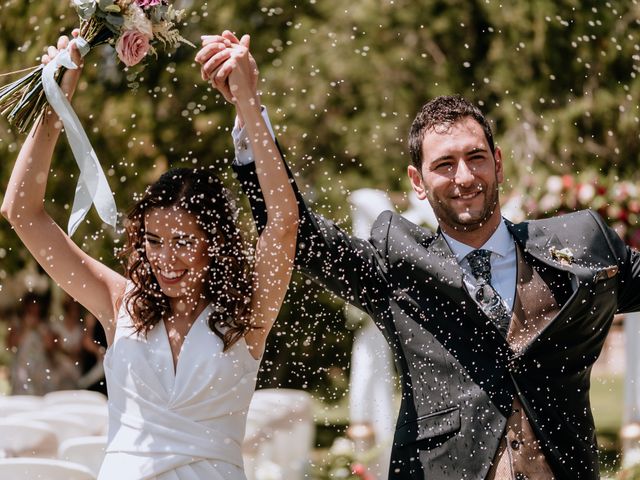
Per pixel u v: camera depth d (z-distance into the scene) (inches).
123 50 138.2
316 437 389.4
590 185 273.6
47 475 195.8
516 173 374.3
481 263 141.8
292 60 406.0
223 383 139.8
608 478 251.0
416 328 140.3
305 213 143.0
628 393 296.8
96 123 388.5
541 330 136.4
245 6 411.8
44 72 136.9
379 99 411.5
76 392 347.9
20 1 385.7
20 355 374.9
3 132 382.9
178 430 138.4
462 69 420.2
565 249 141.5
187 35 398.3
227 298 141.0
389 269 143.5
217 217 141.3
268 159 137.6
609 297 139.2
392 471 139.9
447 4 423.5
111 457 139.8
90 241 342.3
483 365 137.2
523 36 410.0
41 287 382.9
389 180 400.5
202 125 387.2
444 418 137.1
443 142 138.9
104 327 146.3
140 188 383.6
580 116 392.8
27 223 140.4
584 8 402.0
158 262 139.6
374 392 262.1
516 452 135.0
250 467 248.5
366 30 418.9
